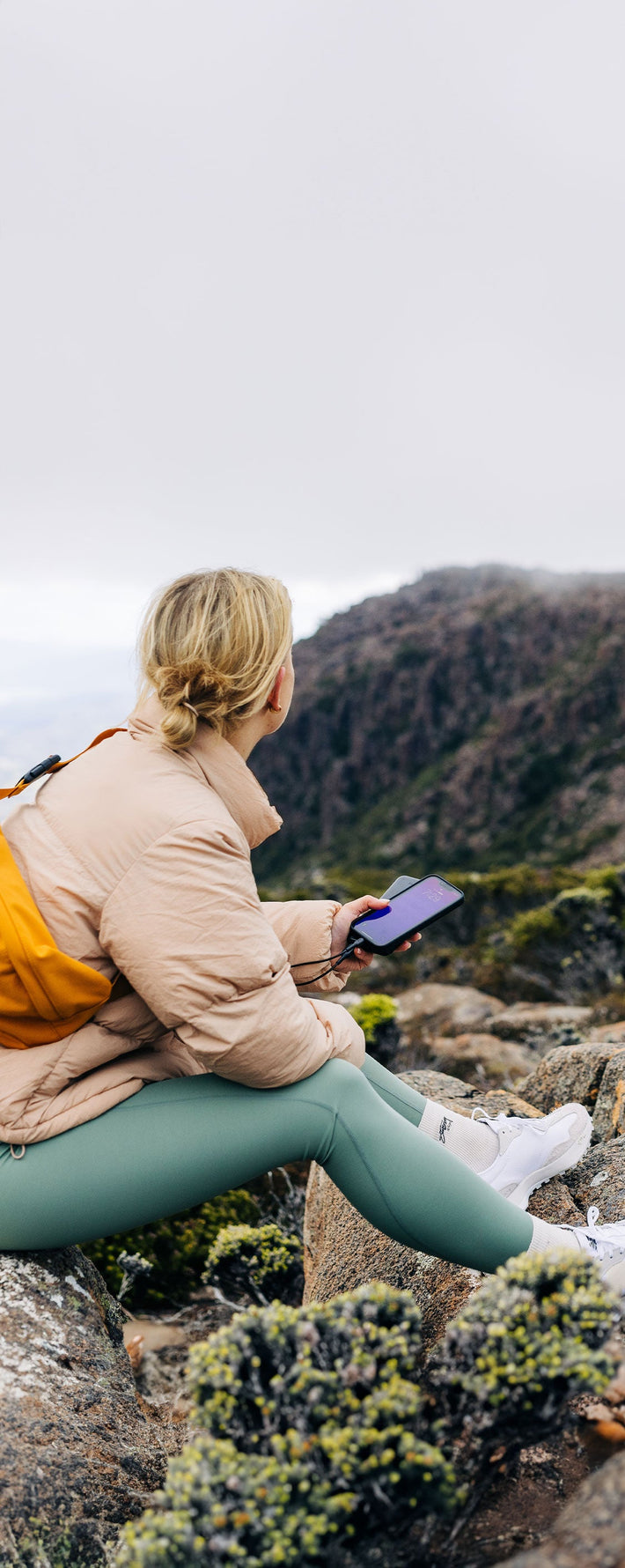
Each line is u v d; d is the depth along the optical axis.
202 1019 1.41
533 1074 3.07
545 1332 1.07
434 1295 1.81
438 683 115.69
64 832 1.51
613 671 98.62
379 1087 1.85
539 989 11.91
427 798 103.00
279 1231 2.60
